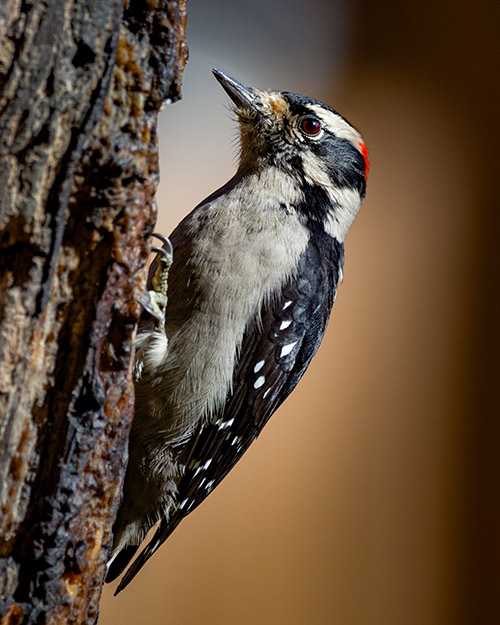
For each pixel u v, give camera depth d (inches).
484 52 358.9
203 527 342.6
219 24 386.6
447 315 354.9
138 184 164.4
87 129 149.0
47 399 157.4
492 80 358.6
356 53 368.8
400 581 348.2
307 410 349.4
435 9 362.6
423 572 349.1
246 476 344.8
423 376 352.2
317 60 375.6
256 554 343.3
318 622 343.3
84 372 160.4
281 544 344.8
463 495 351.9
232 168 358.3
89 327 160.7
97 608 173.8
